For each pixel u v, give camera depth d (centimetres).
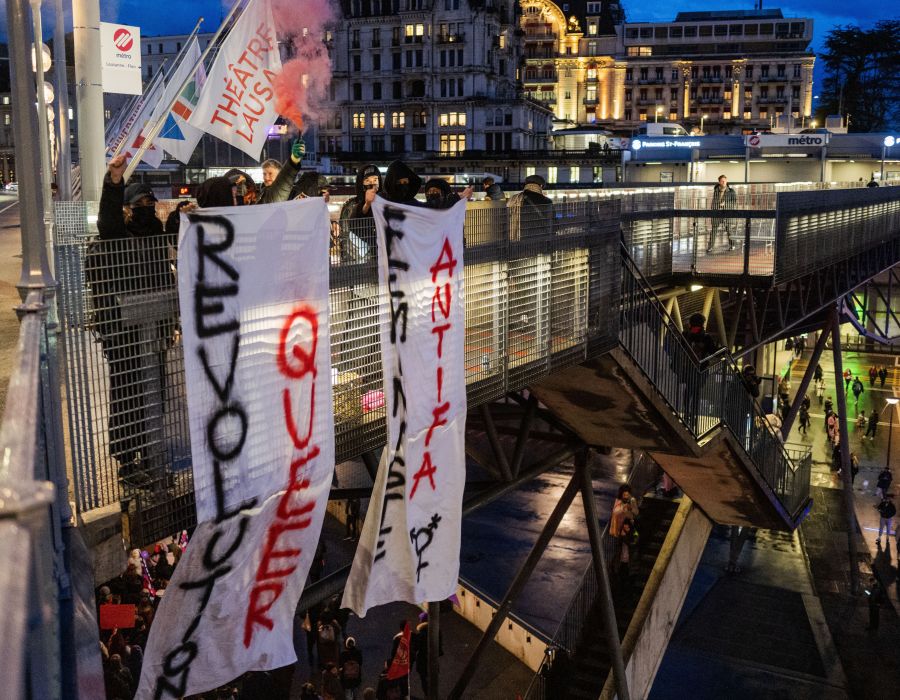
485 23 9175
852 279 3066
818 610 2470
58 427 413
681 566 1758
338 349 648
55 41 1059
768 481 1659
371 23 9425
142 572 1290
